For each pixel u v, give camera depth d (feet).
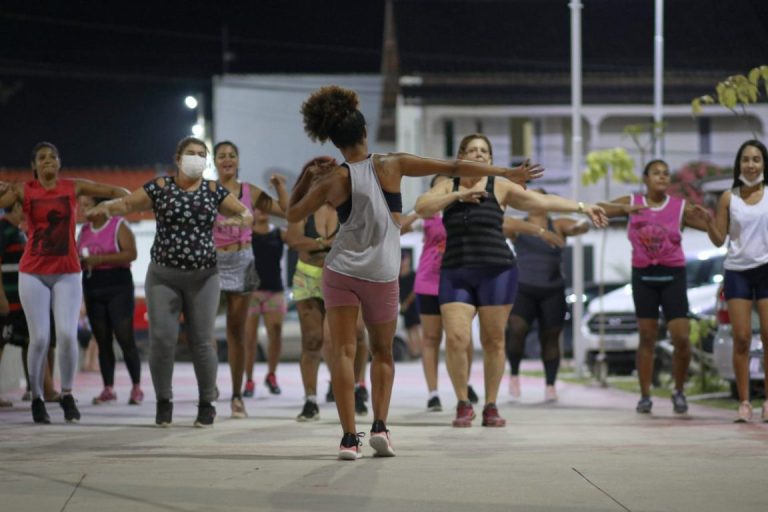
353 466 30.04
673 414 47.52
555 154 170.19
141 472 29.01
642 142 168.86
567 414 47.70
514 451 33.40
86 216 38.99
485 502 24.88
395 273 31.27
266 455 32.35
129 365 52.16
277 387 60.39
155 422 42.47
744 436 37.81
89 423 42.39
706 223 44.68
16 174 159.22
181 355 102.99
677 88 168.45
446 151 168.66
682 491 26.32
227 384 69.31
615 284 98.07
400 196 31.24
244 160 192.34
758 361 50.70
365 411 46.32
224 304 48.62
